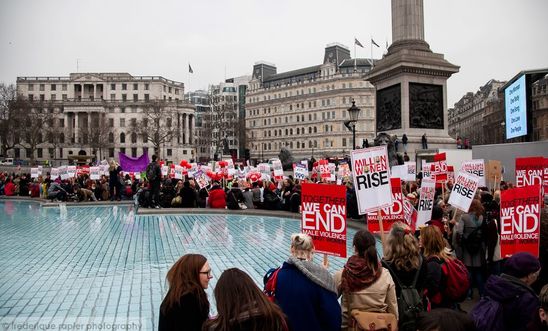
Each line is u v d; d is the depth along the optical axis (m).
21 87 147.88
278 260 13.12
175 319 4.59
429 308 6.37
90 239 17.20
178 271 4.85
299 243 5.33
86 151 138.38
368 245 5.59
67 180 36.84
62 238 17.50
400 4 35.41
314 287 5.05
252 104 166.25
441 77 34.66
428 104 34.19
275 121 158.88
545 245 7.46
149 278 11.28
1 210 29.16
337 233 7.43
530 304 4.77
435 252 6.61
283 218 23.67
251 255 13.86
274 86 162.12
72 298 9.62
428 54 34.12
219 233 18.47
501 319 4.84
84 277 11.41
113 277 11.40
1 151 127.38
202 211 25.81
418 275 6.06
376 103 37.72
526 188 7.68
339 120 140.75
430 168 18.17
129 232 18.89
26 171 76.19
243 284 3.85
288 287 5.09
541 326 4.17
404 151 31.70
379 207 8.20
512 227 7.81
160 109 134.38
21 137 109.38
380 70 35.56
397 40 35.47
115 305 9.12
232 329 3.66
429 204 11.16
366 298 5.44
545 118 70.56
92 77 149.25
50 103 123.44
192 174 30.88
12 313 8.62
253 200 26.73
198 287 4.77
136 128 133.62
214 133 150.75
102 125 130.38
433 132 34.22
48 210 28.89
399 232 6.20
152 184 27.06
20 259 13.64
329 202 7.49
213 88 185.50
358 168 8.25
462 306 9.27
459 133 173.75
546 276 7.45
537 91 71.88
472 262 9.58
